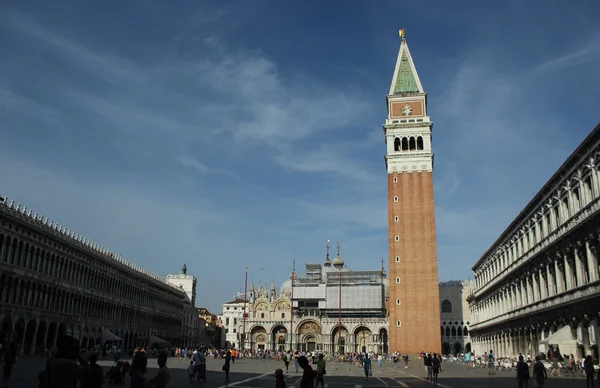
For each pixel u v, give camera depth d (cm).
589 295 5566
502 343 10244
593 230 5600
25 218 7962
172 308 16388
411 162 13888
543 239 7488
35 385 3484
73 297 9588
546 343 5925
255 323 18338
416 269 13150
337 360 13175
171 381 4644
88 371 1861
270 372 6738
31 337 8162
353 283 18600
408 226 13462
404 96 14588
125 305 12225
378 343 17000
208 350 13925
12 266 7588
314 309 18462
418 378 6006
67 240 9344
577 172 6206
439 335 12656
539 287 7744
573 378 5381
